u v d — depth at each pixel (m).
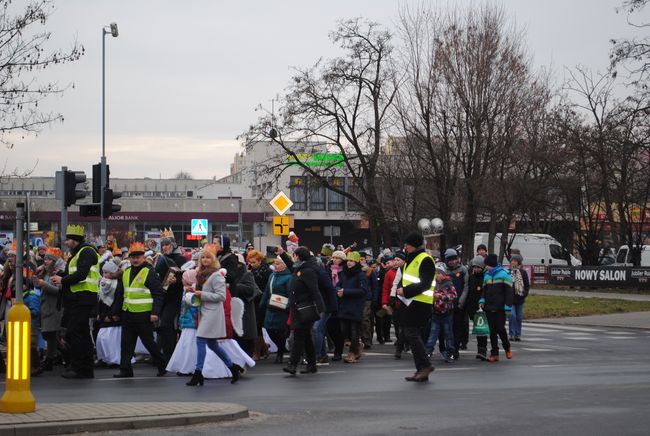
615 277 46.53
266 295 18.44
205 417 9.70
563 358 19.42
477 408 11.03
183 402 11.05
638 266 45.91
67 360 16.88
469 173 45.75
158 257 16.83
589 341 24.11
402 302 14.41
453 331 19.20
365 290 18.52
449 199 46.12
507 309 18.86
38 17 20.27
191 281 14.29
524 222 56.84
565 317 32.84
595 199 51.56
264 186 52.91
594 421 9.88
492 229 48.81
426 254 14.34
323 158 55.19
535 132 47.72
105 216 24.81
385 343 23.50
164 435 8.90
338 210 90.56
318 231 91.81
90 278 14.98
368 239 91.75
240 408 10.25
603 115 47.88
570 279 48.59
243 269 17.55
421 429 9.35
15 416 9.29
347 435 8.97
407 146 48.59
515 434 9.04
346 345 22.11
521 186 47.38
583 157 47.38
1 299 16.42
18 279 9.81
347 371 16.44
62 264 17.25
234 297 15.35
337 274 20.22
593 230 52.28
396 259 19.97
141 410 9.89
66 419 9.09
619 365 17.77
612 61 32.38
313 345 16.12
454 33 45.78
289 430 9.27
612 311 34.25
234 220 88.94
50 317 16.27
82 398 12.19
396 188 51.50
